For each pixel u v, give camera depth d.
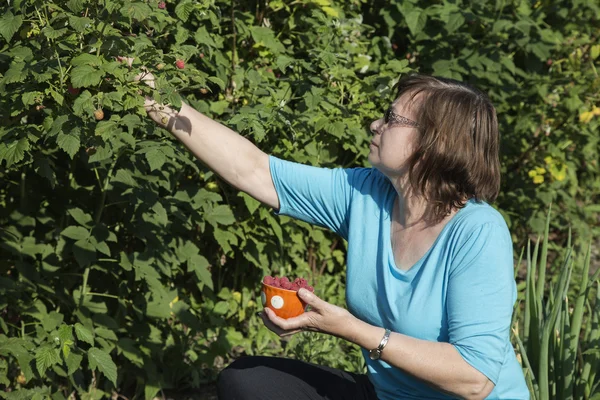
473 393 2.57
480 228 2.62
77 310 4.02
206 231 4.73
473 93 2.74
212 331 4.84
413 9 5.77
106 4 2.90
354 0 5.44
